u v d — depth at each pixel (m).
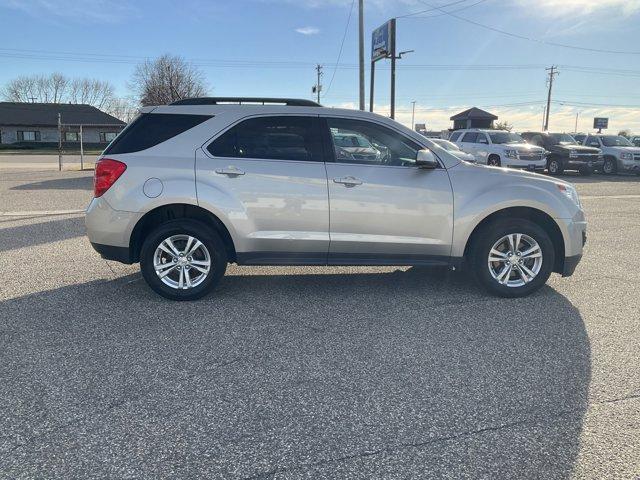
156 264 4.98
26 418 3.01
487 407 3.18
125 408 3.13
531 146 20.70
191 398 3.26
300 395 3.31
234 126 4.97
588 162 22.09
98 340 4.13
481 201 5.02
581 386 3.45
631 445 2.80
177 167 4.85
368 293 5.40
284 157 4.96
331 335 4.29
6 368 3.63
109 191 4.85
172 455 2.69
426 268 6.39
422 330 4.41
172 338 4.19
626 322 4.63
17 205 11.25
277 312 4.82
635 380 3.54
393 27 28.66
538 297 5.30
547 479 2.53
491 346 4.09
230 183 4.87
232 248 5.09
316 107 5.07
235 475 2.54
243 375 3.58
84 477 2.51
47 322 4.49
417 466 2.62
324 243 4.98
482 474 2.57
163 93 62.03
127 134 4.98
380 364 3.77
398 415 3.09
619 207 12.12
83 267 6.24
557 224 5.15
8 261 6.50
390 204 4.97
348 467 2.61
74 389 3.35
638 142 30.19
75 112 67.31
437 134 47.88
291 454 2.71
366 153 5.07
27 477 2.50
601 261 6.89
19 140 64.25
